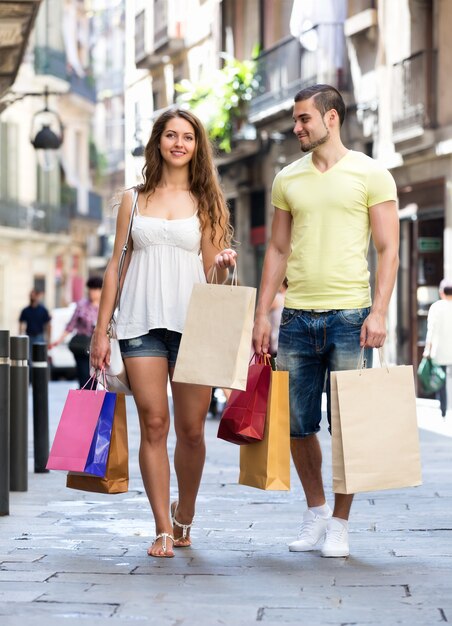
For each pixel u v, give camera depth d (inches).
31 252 3376.0
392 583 388.8
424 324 1472.7
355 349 431.5
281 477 425.4
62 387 1952.5
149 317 439.2
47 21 3383.4
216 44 1889.8
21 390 624.4
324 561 426.6
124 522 520.7
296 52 1750.7
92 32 3875.5
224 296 415.5
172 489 636.1
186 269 445.1
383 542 465.7
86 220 3757.4
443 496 598.9
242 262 2070.6
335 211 431.5
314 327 433.4
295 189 437.4
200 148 450.0
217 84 1845.5
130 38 1798.7
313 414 443.8
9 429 593.9
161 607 356.2
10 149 3216.0
